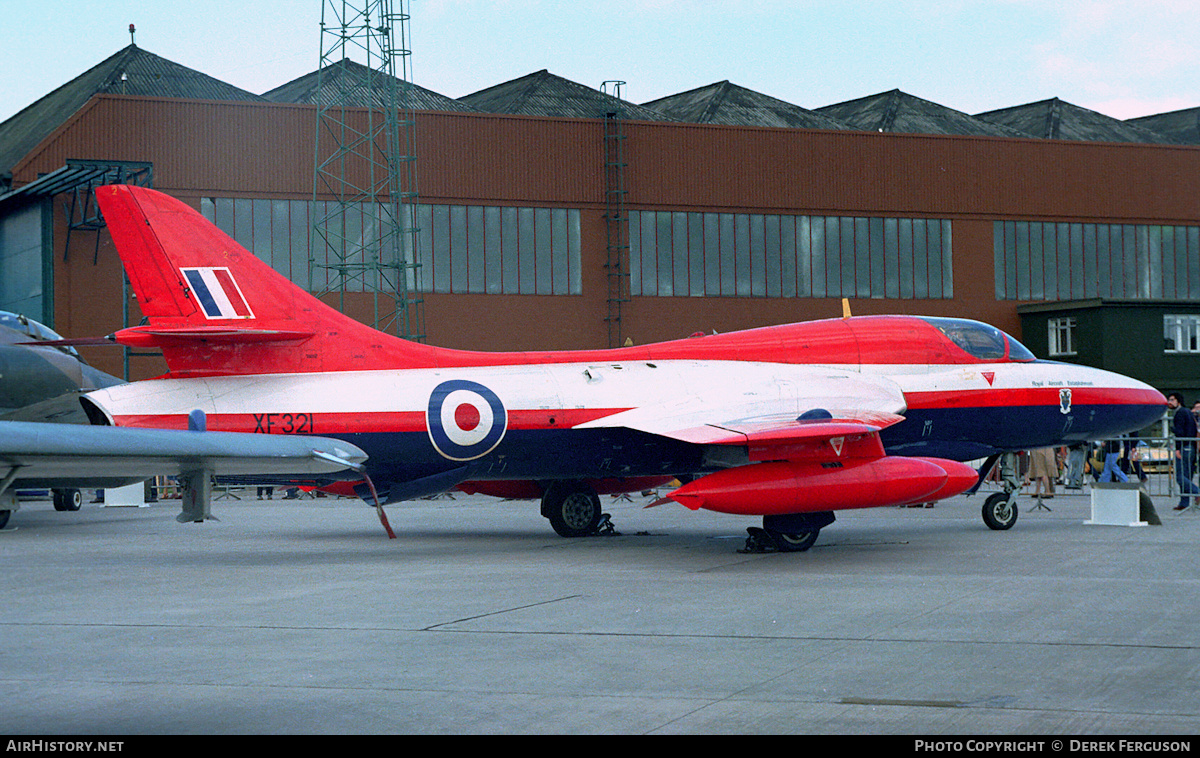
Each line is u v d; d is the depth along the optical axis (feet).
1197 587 37.68
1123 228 187.42
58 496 86.69
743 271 169.78
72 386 71.67
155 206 53.52
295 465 24.27
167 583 41.24
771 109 213.25
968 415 60.54
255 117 149.59
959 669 25.11
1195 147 190.80
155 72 180.04
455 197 158.71
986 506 61.46
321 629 31.07
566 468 57.11
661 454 57.88
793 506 49.24
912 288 176.55
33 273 141.90
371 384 54.29
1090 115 239.09
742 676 24.67
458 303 158.71
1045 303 176.86
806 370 58.54
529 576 42.78
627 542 57.67
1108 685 23.44
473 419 54.44
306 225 152.35
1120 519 63.21
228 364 53.88
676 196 167.22
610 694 23.11
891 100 221.46
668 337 166.61
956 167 178.91
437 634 30.17
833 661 26.13
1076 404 62.08
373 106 164.45
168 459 22.13
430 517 79.77
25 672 25.54
